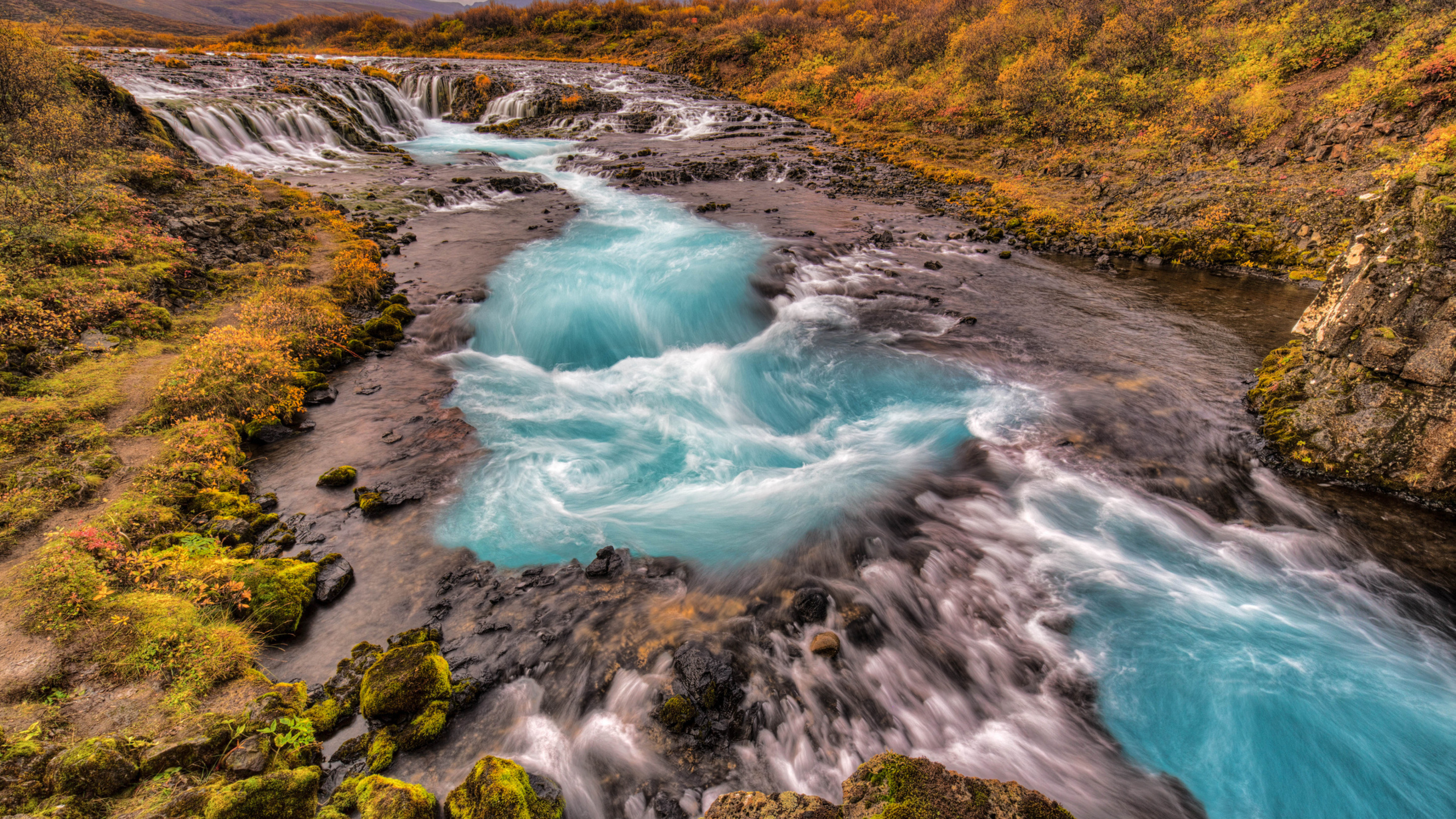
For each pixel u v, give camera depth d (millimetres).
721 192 21016
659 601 6066
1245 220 15328
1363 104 16156
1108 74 24375
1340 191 14391
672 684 5191
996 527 7078
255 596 5605
